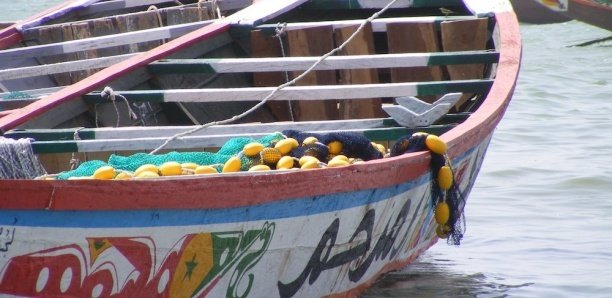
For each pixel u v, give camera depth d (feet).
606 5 306.35
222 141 87.45
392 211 77.71
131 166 72.69
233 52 116.67
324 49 111.86
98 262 60.03
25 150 72.08
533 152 143.43
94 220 58.65
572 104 182.09
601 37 298.15
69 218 57.98
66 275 59.57
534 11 331.16
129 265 61.00
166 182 59.11
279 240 66.90
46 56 127.85
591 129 158.92
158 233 60.85
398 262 88.02
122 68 100.89
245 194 62.34
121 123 101.30
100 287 60.59
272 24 114.52
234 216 63.00
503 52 99.14
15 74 115.14
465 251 98.63
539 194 120.78
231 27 114.11
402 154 78.38
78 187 57.16
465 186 94.02
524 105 181.47
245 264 65.92
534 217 111.04
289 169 68.13
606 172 129.39
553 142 150.20
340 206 69.97
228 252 64.39
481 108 89.51
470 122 86.07
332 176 67.00
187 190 59.88
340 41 111.75
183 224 61.31
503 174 130.72
